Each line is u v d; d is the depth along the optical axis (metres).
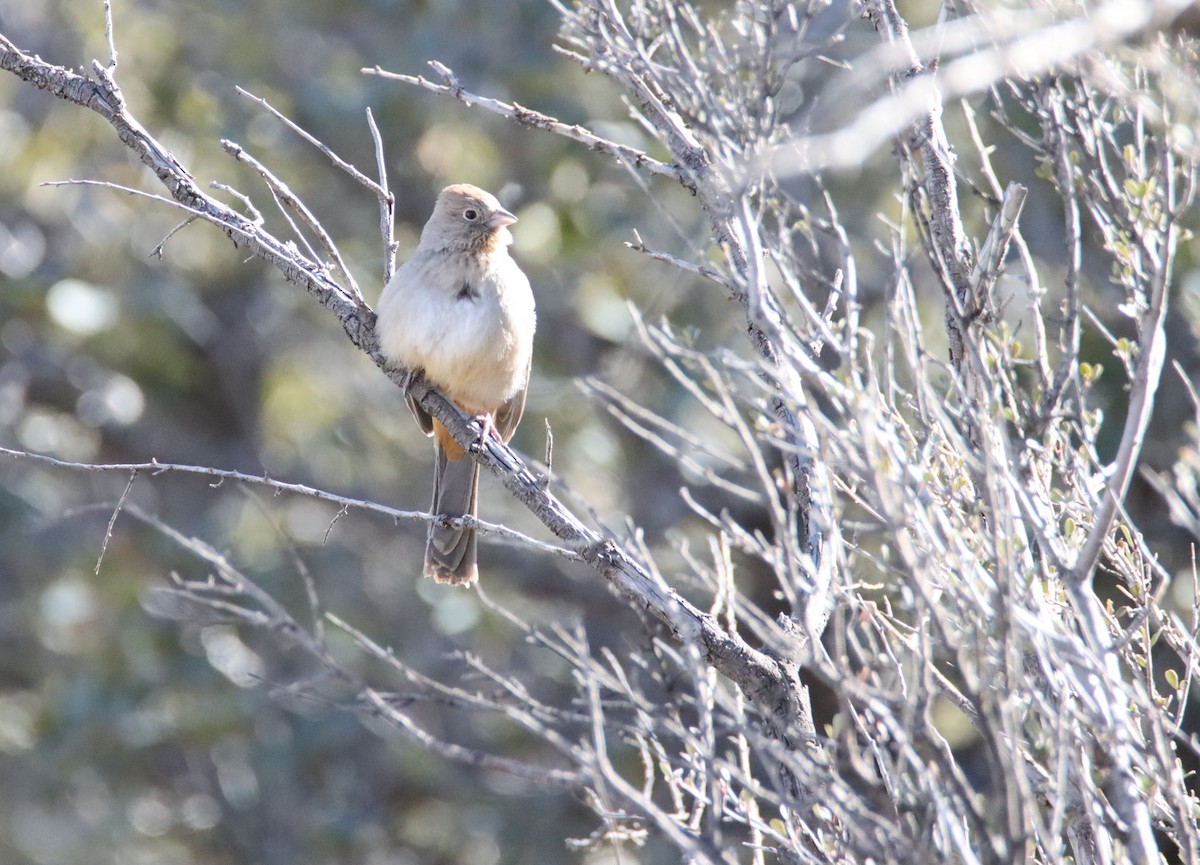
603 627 17.41
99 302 17.92
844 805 5.84
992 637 6.21
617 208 17.19
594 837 7.12
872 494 6.18
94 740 16.97
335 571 18.16
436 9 17.47
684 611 7.50
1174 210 7.29
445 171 18.00
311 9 18.14
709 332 15.87
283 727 16.83
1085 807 6.00
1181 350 11.66
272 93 18.05
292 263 9.59
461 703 7.36
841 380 6.53
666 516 16.53
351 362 20.30
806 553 7.48
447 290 10.19
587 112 17.27
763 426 6.57
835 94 5.76
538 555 17.45
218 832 16.78
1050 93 7.23
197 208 9.32
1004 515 6.11
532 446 17.22
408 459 19.86
